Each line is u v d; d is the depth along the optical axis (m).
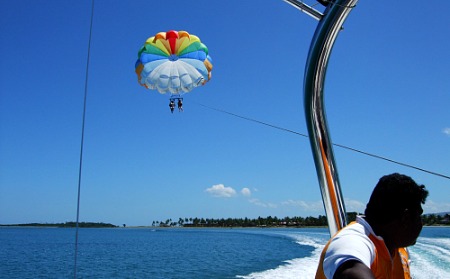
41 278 22.66
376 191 1.39
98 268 26.64
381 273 1.25
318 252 31.84
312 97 1.75
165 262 29.75
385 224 1.34
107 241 68.50
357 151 2.49
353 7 1.58
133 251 42.38
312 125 1.76
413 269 16.31
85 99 2.10
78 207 1.97
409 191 1.34
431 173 2.12
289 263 25.06
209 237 80.88
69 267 27.58
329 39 1.67
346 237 1.26
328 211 1.76
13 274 24.56
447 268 16.47
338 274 1.13
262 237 70.31
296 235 70.06
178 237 84.56
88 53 2.10
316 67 1.72
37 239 79.00
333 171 1.74
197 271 23.72
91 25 2.14
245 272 21.92
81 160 2.04
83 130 2.04
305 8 1.68
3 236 97.88
